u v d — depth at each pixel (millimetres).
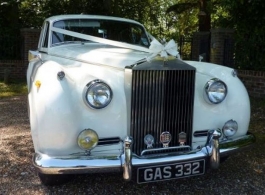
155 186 3715
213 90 3566
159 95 3332
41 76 3322
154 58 3305
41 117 3080
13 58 12773
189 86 3443
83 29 4898
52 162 2998
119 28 5066
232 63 9500
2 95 9398
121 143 3277
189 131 3516
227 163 4383
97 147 3215
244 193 3574
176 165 3242
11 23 13266
